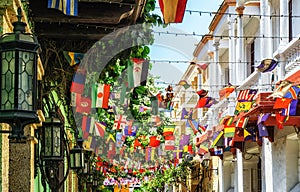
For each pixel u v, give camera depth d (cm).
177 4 1014
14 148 945
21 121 577
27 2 959
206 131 2752
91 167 2464
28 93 583
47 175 1089
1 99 579
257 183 2469
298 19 1895
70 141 1867
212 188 3247
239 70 2561
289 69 1859
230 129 1862
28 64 586
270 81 2106
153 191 4531
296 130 1666
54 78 1313
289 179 1853
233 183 2862
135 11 1174
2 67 582
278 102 1343
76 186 2475
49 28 1169
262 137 1916
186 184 4094
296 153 1852
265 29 2183
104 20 1105
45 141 993
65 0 940
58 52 1234
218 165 3023
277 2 2130
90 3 1091
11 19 787
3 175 745
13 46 580
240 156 2498
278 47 1978
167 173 3888
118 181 3922
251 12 2453
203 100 2078
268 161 2044
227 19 2716
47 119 1000
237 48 2581
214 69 3138
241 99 1709
